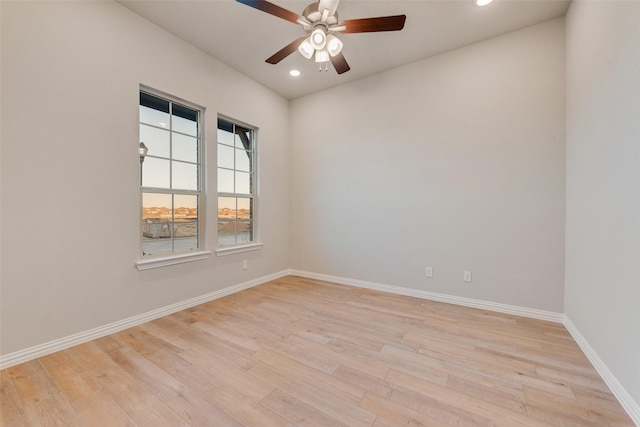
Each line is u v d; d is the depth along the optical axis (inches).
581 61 80.0
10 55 70.2
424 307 112.6
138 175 97.2
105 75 88.1
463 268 114.5
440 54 118.0
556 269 97.5
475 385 62.3
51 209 77.3
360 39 107.5
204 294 119.7
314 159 159.0
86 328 84.0
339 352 77.0
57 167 78.3
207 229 121.4
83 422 51.8
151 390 60.8
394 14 94.4
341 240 149.3
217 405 56.2
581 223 80.2
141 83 97.3
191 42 112.3
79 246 82.7
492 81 107.4
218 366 70.2
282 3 90.5
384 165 133.9
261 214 150.6
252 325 95.4
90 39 84.7
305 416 53.1
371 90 137.5
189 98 112.7
